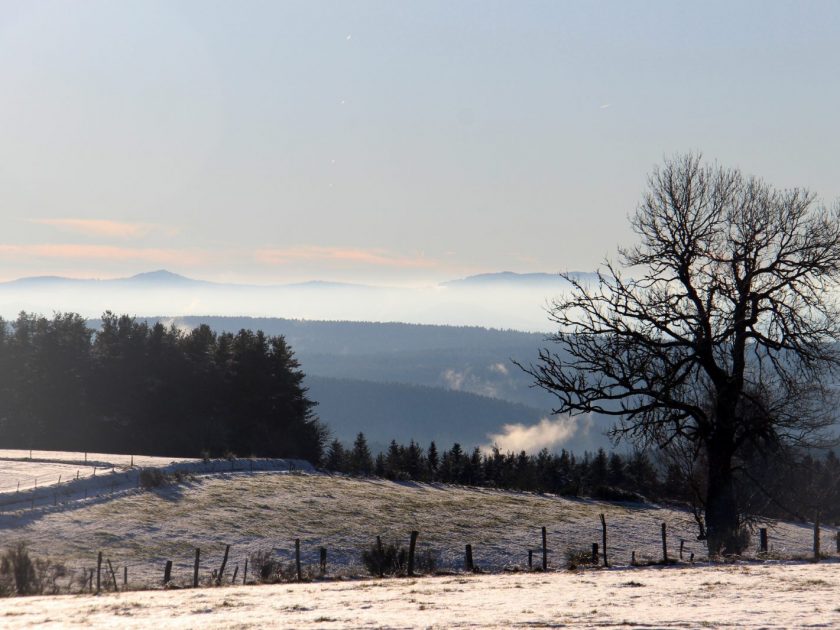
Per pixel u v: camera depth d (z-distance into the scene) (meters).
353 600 40.50
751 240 78.88
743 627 27.05
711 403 83.81
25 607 42.53
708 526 81.56
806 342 77.06
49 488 153.38
